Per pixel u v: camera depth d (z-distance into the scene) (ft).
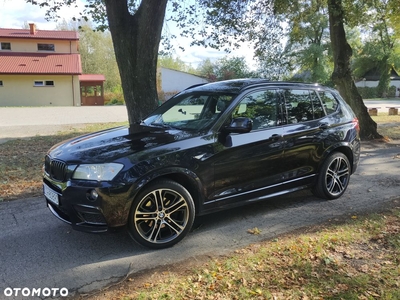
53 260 11.75
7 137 39.34
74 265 11.39
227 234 13.70
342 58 37.91
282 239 12.98
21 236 13.65
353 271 10.51
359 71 182.09
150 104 24.29
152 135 13.67
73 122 55.67
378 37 154.20
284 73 67.82
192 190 13.08
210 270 10.77
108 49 174.19
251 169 14.37
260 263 11.09
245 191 14.39
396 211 15.65
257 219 15.21
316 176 16.99
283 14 40.40
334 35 37.86
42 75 107.04
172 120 15.47
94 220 11.64
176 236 12.68
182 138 12.94
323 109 17.42
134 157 11.80
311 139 16.28
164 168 12.09
